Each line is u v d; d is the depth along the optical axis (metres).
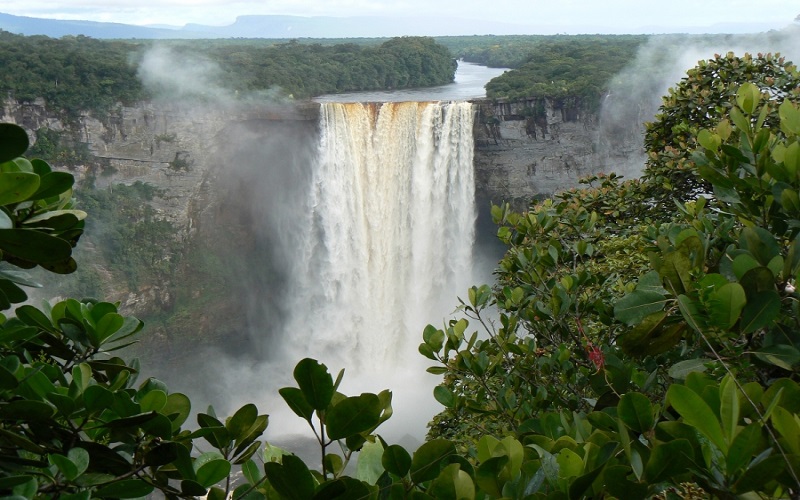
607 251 11.66
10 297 2.69
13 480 2.24
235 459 2.60
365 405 2.11
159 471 2.64
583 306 6.10
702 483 2.02
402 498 2.23
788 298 3.05
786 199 3.23
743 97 3.74
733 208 3.75
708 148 3.84
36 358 2.95
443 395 5.57
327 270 60.97
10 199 2.15
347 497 2.10
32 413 2.33
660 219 13.16
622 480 2.08
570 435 2.96
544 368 5.82
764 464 1.87
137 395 2.81
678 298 2.79
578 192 14.04
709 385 2.14
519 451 2.34
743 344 2.82
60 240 2.23
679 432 2.20
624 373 3.51
